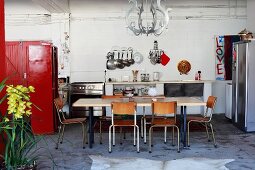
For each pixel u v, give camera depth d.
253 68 7.06
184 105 5.61
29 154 5.45
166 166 4.79
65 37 9.84
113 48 9.98
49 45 7.18
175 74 10.01
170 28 9.94
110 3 9.90
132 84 9.59
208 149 5.72
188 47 9.98
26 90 3.86
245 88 7.13
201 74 9.98
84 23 9.92
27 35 10.00
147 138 6.63
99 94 9.28
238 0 9.88
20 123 3.75
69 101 9.35
